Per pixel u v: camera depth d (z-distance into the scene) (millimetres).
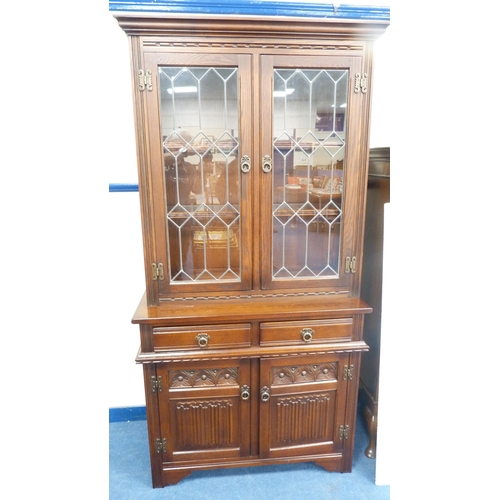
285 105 1193
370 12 1107
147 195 1184
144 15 1039
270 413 1325
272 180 1226
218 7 1058
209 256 1276
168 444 1312
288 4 1078
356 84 1185
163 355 1215
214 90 1158
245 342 1250
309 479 1392
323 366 1318
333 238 1311
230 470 1436
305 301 1315
